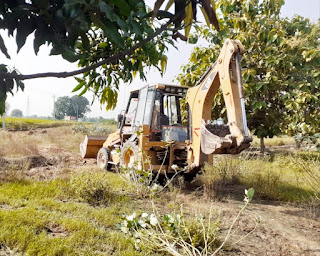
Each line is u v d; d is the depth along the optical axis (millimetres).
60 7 912
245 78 11453
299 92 11406
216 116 13047
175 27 1201
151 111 7758
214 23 1199
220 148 5953
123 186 7070
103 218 4715
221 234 4516
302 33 12602
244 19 11562
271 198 6988
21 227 3869
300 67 11984
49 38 922
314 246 4246
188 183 8141
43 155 12258
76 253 3420
